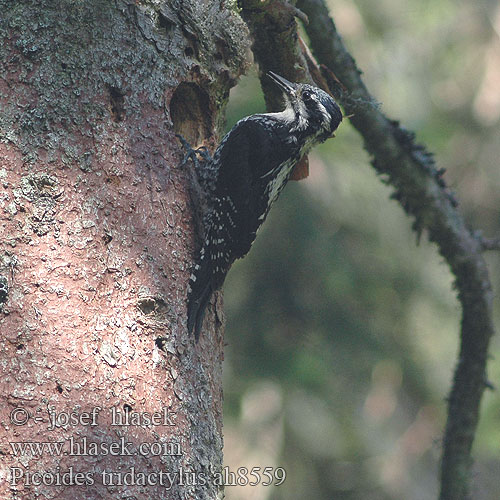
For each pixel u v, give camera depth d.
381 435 24.86
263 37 10.64
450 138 26.39
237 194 9.76
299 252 22.58
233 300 22.83
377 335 23.89
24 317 7.51
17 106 7.99
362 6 24.41
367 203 22.77
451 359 25.42
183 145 9.02
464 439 13.66
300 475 22.42
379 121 12.20
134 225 8.16
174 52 8.94
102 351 7.63
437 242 13.07
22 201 7.76
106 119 8.26
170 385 7.93
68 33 8.29
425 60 25.58
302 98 10.89
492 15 26.25
